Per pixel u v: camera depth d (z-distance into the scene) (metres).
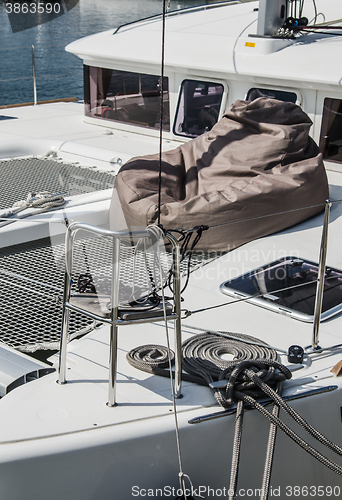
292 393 2.21
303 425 2.02
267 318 2.71
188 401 2.12
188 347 2.40
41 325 2.68
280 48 4.79
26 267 3.12
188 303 2.74
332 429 2.33
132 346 2.47
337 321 2.72
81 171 4.70
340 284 2.85
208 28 5.52
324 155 4.65
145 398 2.12
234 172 3.71
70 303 2.06
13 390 2.15
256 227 2.79
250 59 4.74
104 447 1.93
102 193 4.00
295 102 4.62
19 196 4.07
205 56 4.94
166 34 5.52
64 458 1.89
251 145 3.83
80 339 2.53
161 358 2.31
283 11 4.89
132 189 3.51
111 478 1.97
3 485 1.86
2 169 4.76
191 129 5.25
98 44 5.64
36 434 1.92
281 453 2.21
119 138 5.59
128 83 5.59
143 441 1.97
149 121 5.55
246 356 2.33
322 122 4.56
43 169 4.78
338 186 4.29
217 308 2.74
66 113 6.75
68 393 2.14
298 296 2.83
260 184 3.50
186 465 2.07
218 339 2.48
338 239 2.97
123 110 5.75
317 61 4.52
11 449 1.86
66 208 3.64
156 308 2.01
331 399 2.27
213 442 2.08
